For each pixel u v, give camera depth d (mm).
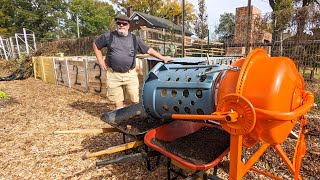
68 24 49562
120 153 3729
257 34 8359
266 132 1909
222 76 2182
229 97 1849
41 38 40750
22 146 4098
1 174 3242
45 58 11109
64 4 49938
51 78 10891
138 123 3520
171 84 2525
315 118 4758
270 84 1792
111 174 3146
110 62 4223
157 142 2852
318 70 7219
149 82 2830
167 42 14133
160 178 3000
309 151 3283
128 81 4371
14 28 42344
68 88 9289
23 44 24359
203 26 24125
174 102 2533
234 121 1806
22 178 3137
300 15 7227
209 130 3221
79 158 3613
